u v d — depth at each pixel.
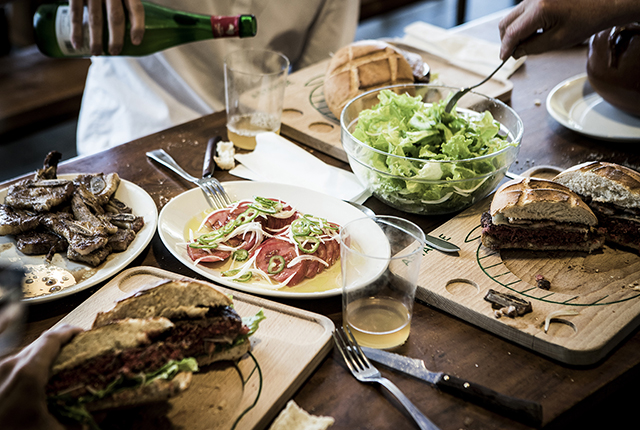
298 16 2.46
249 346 0.94
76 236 1.19
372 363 0.97
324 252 1.19
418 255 0.95
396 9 5.14
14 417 0.73
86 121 2.44
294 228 1.20
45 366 0.77
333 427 0.86
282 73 1.66
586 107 1.94
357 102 1.59
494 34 2.58
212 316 0.91
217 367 0.93
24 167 3.84
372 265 0.94
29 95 3.70
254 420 0.84
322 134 1.75
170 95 2.35
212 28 1.63
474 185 1.32
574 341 0.98
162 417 0.85
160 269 1.16
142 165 1.62
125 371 0.80
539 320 1.04
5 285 0.81
